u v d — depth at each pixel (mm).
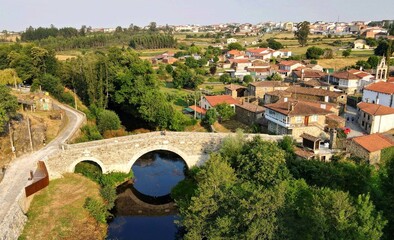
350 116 72250
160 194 51031
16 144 50656
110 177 50562
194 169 53000
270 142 48062
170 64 147000
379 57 126500
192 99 91688
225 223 29516
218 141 52844
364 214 27828
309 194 36188
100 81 77625
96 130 63688
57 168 48219
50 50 94125
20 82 84375
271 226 27109
